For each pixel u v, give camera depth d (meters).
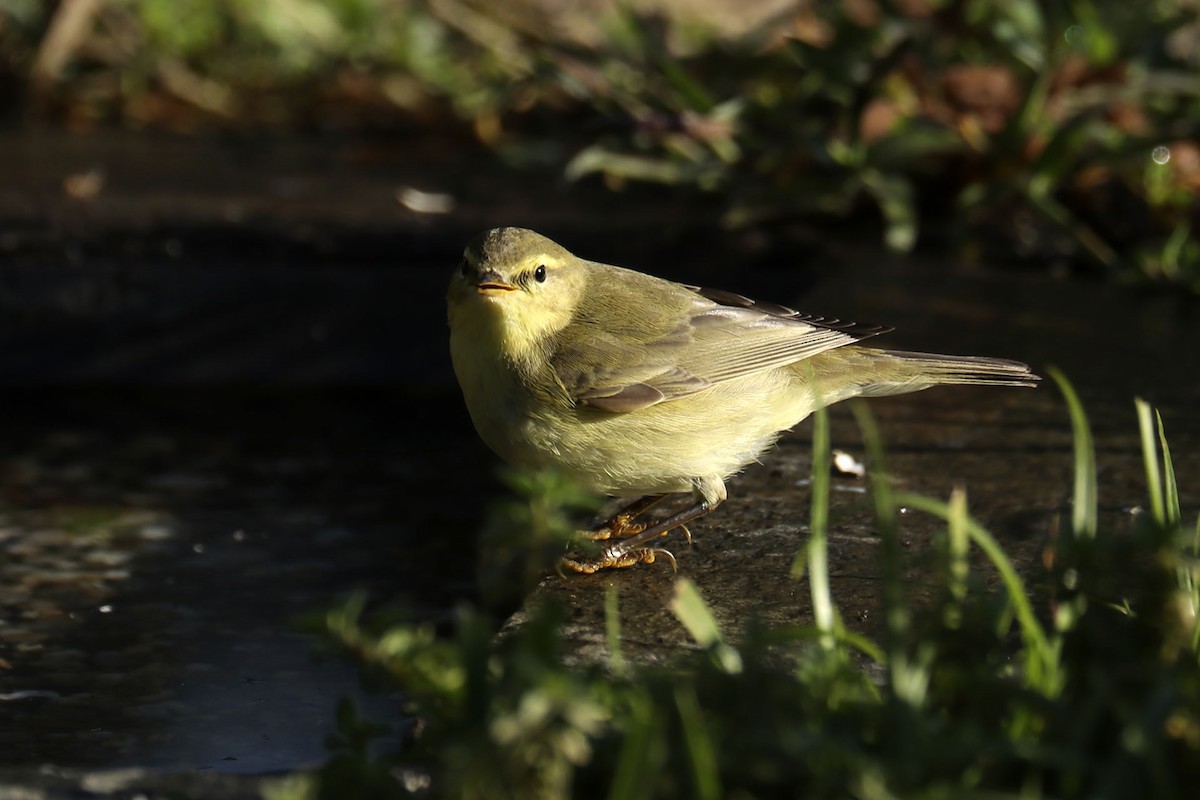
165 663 8.03
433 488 11.03
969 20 14.91
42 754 6.86
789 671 5.89
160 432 12.27
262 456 11.73
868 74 14.04
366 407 12.86
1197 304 12.24
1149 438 5.73
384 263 13.38
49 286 13.09
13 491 10.84
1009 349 11.00
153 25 19.30
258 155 16.84
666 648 6.52
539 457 8.27
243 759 6.81
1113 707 4.54
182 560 9.60
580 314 8.43
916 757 4.26
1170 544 4.95
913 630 6.14
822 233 14.31
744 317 8.66
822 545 5.62
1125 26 14.62
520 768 4.12
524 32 18.80
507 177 16.08
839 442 9.45
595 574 7.57
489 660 4.63
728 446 8.35
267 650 8.23
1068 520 7.79
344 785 4.58
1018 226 13.80
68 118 18.55
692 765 4.21
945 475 8.77
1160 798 4.17
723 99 15.45
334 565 9.55
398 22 20.17
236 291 13.16
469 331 8.23
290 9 19.95
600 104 15.65
